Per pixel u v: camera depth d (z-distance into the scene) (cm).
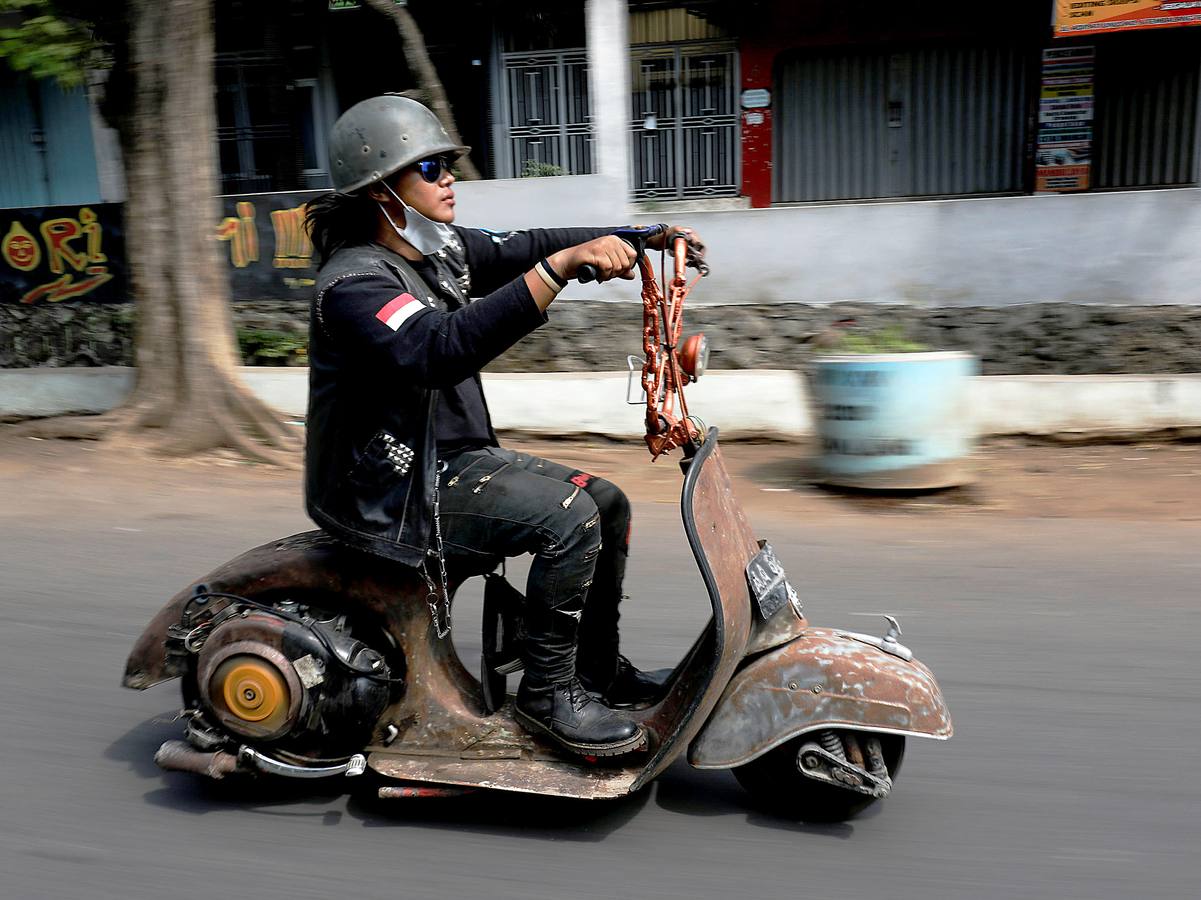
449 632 286
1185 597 439
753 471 678
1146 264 847
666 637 402
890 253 893
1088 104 1317
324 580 281
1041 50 1329
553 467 283
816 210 901
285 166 1445
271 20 1398
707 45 1405
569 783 267
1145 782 297
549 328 923
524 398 773
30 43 755
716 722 272
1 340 1001
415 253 271
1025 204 862
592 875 254
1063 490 619
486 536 270
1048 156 1345
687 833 274
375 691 274
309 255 951
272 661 267
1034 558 494
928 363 590
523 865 259
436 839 270
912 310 889
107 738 329
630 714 280
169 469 682
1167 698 348
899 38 1359
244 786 295
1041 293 870
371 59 1439
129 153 709
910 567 484
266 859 261
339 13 1409
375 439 260
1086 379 722
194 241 707
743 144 1423
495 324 239
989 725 333
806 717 266
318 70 1438
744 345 860
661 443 273
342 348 255
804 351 847
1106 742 320
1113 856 262
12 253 1002
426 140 258
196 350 714
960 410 610
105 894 247
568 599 267
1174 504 586
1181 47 1294
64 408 858
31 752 319
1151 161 1337
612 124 942
